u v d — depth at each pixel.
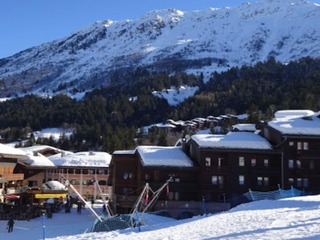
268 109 173.25
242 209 43.31
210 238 24.19
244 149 71.31
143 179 71.00
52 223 61.94
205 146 70.75
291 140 72.56
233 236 23.84
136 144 166.88
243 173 71.38
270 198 62.12
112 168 84.88
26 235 48.81
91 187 113.56
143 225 42.50
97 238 31.30
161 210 63.03
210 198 70.31
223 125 176.62
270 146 72.50
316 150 72.44
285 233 22.78
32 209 68.81
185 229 30.33
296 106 164.12
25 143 191.62
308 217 29.31
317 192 71.75
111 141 160.88
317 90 186.50
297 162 72.50
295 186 71.75
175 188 70.06
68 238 32.94
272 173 71.81
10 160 86.38
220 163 71.62
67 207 77.94
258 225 27.70
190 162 71.88
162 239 25.81
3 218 65.94
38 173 98.50
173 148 77.94
